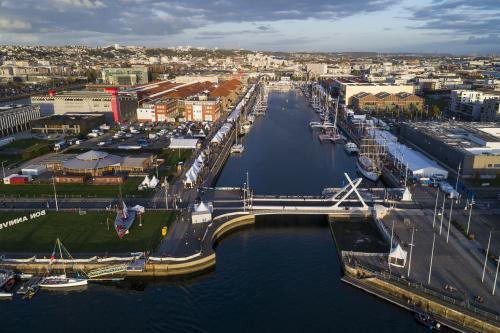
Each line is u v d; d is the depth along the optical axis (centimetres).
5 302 9412
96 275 10156
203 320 8819
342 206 14125
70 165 17462
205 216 12850
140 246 11275
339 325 8681
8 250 10988
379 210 13138
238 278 10462
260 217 13900
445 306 8681
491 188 15675
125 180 16862
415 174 16925
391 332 8469
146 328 8550
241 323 8738
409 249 11019
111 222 12750
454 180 16625
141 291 9931
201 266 10631
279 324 8706
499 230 12069
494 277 9644
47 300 9519
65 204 14200
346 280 10131
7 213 13412
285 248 12069
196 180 16588
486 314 8369
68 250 11012
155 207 14000
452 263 10288
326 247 12119
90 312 9081
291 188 17075
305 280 10344
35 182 16500
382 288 9731
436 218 13012
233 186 17225
